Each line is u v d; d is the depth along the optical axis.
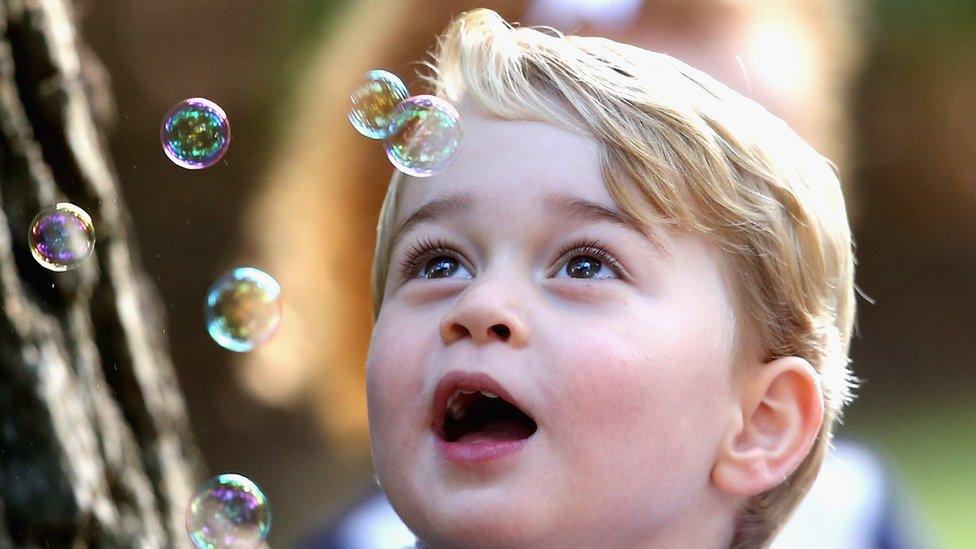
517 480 6.06
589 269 6.39
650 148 6.57
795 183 7.21
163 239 25.27
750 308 6.84
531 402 6.08
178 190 25.69
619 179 6.45
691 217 6.59
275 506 20.06
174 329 24.23
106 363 7.56
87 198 7.39
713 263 6.68
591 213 6.39
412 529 6.34
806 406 6.98
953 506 20.75
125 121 25.80
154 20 25.75
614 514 6.23
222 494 6.98
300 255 11.41
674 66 7.16
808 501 10.12
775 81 10.12
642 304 6.34
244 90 25.89
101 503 7.07
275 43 26.00
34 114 7.18
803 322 7.15
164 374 8.36
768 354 6.95
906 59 33.09
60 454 6.81
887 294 31.03
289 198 11.63
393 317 6.54
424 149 6.52
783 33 10.65
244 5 26.20
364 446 11.78
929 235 32.19
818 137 10.95
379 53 11.23
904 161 32.66
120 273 7.61
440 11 10.95
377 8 11.45
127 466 7.46
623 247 6.38
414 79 11.00
